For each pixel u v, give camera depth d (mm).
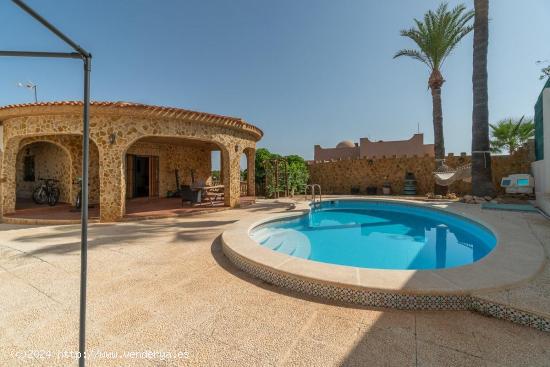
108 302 3285
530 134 16812
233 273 4254
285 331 2670
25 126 8930
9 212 9422
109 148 8680
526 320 2703
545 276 3551
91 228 7590
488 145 12102
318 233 8578
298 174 19141
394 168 18391
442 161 14859
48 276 4098
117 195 8719
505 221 7152
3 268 4438
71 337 2609
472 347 2379
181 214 9719
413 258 6215
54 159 12297
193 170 15914
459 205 10719
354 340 2512
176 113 9391
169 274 4203
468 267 3736
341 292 3328
